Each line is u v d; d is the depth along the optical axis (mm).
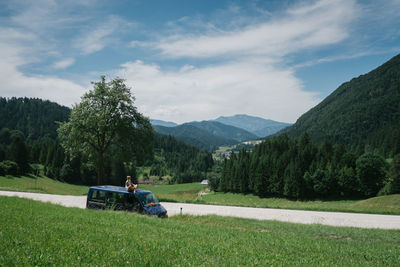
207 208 24484
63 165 121312
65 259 5406
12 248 5797
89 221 10164
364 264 7547
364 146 185250
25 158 109188
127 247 6777
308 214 21875
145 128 33875
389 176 79688
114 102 31672
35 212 11188
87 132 32250
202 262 6168
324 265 7000
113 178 119500
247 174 111750
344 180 85938
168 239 8258
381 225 17391
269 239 10148
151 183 185250
